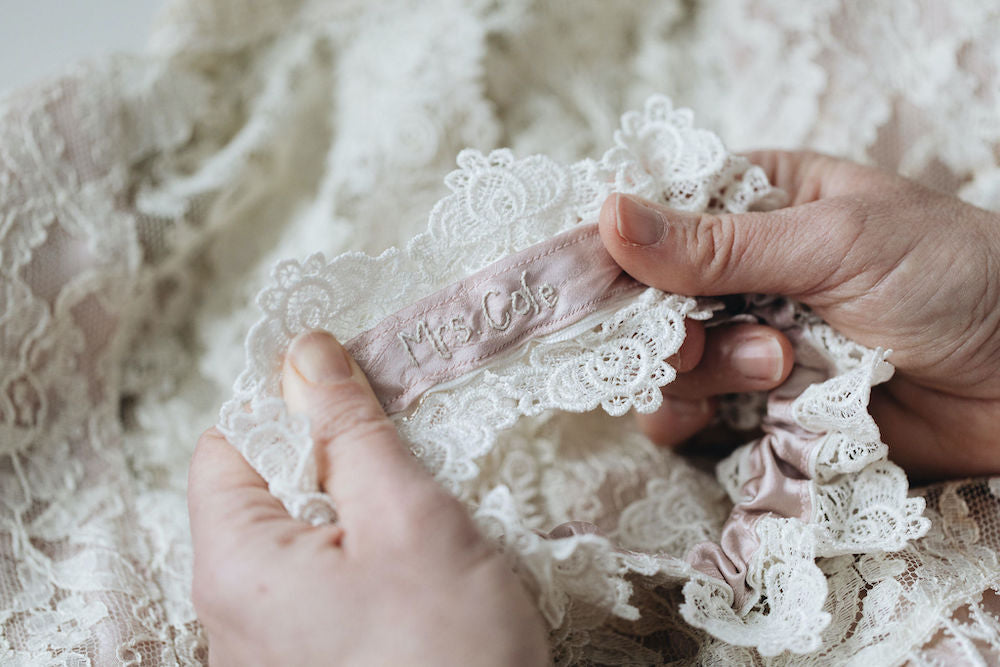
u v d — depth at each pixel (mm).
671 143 352
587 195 342
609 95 465
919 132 420
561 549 297
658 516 379
